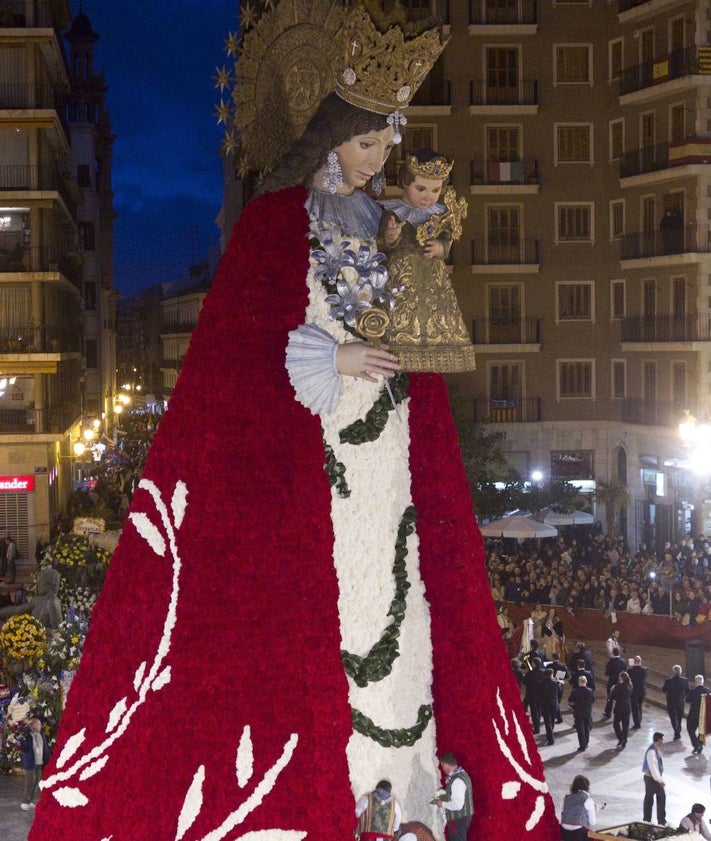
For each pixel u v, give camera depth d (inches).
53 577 913.5
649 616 1162.6
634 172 1739.7
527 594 1235.9
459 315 246.1
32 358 1689.2
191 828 224.8
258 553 229.5
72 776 232.5
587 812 542.0
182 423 235.5
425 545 249.3
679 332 1670.8
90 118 3100.4
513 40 1815.9
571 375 1855.3
